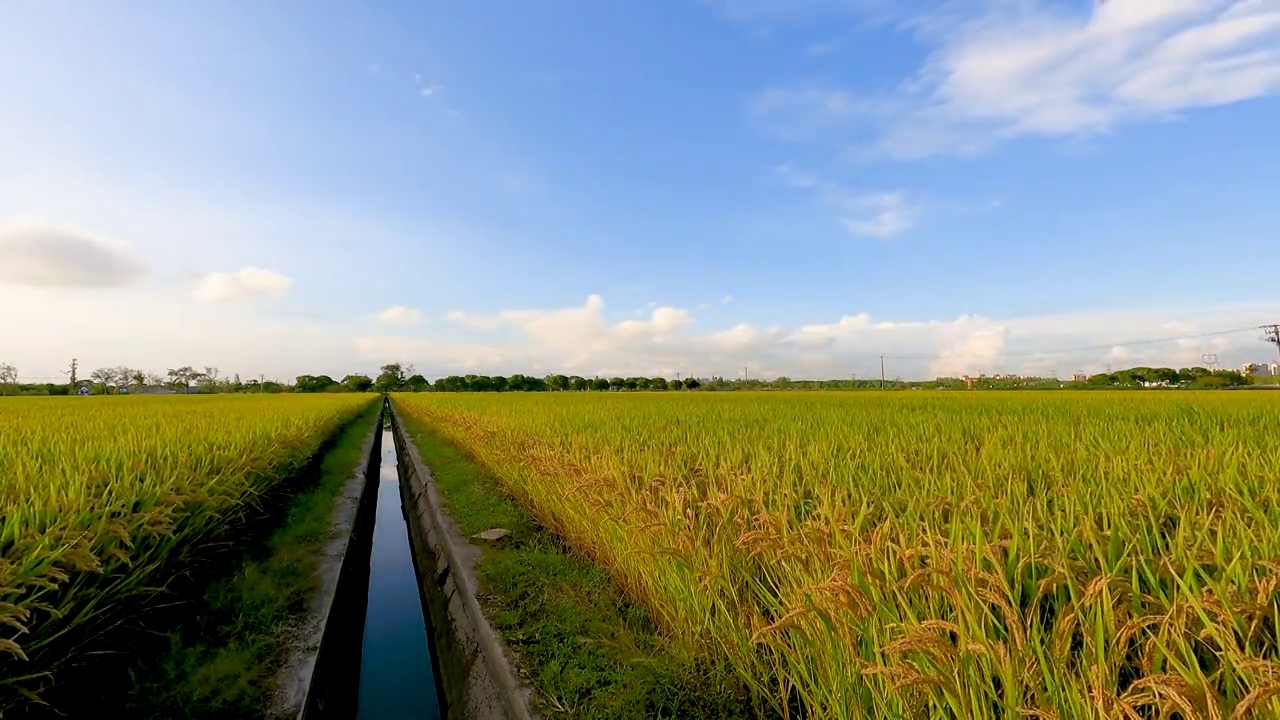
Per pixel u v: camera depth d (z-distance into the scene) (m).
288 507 6.77
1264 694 1.01
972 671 1.42
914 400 16.42
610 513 3.67
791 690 2.29
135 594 3.12
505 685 2.81
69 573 2.63
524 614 3.48
